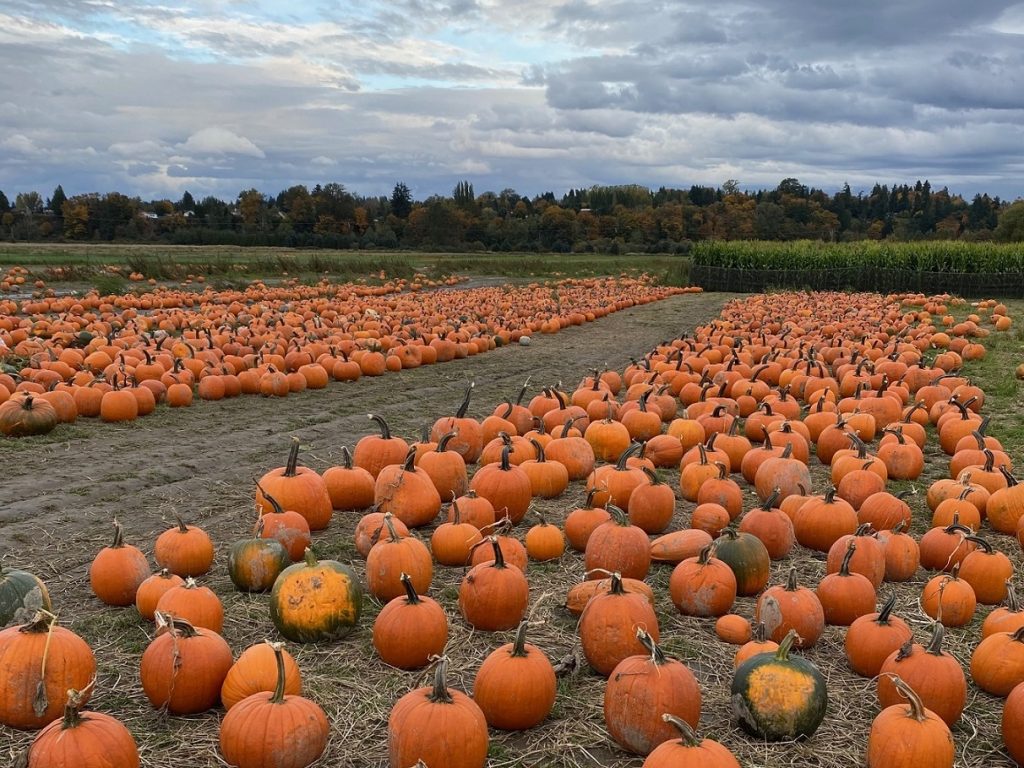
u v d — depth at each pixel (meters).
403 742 3.71
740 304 28.62
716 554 5.91
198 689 4.29
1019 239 74.88
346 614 5.13
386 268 43.59
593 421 10.33
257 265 41.31
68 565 6.26
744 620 5.25
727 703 4.50
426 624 4.77
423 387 14.54
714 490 7.41
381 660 4.87
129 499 7.81
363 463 8.02
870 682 4.79
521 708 4.17
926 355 16.98
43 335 17.33
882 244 39.22
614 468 7.50
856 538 5.93
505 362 17.75
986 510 7.36
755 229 94.56
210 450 9.72
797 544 6.94
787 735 4.14
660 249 90.62
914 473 8.85
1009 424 11.23
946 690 4.27
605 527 5.91
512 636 5.22
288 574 5.18
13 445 9.68
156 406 12.31
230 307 23.84
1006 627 5.02
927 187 125.00
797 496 7.26
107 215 90.81
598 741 4.19
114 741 3.55
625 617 4.67
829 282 37.25
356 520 7.41
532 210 111.75
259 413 12.02
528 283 45.44
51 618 4.33
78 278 32.44
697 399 12.62
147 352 13.74
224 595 5.76
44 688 4.13
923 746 3.75
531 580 6.12
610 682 4.11
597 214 101.75
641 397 10.17
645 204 121.56
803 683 4.17
